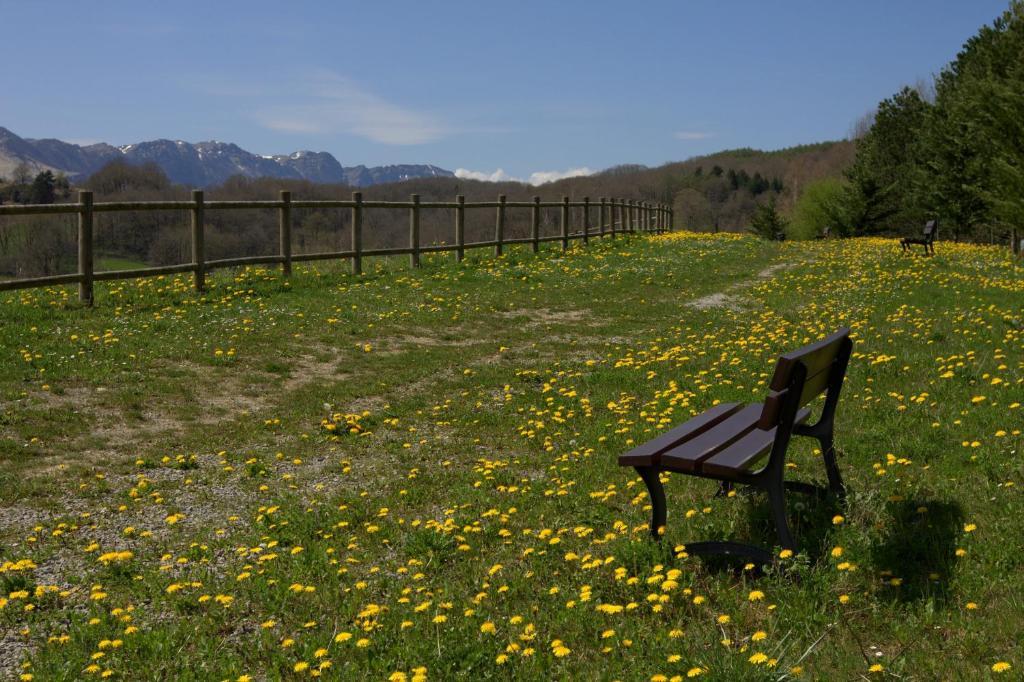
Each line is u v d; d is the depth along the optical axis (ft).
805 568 11.00
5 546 14.52
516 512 15.44
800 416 14.74
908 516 13.25
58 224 127.54
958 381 21.84
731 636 10.05
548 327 36.63
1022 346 26.22
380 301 41.09
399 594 12.09
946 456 15.90
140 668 10.20
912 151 152.56
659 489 12.50
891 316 34.73
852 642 9.65
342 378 27.50
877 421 18.98
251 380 26.61
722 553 11.85
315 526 15.31
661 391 24.26
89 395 23.82
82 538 14.98
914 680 8.70
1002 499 13.41
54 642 10.87
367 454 20.21
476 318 38.29
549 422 22.20
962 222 116.57
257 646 10.67
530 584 12.16
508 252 63.57
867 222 163.84
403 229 170.09
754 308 41.57
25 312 32.81
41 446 19.86
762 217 212.02
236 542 14.78
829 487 14.40
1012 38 77.71
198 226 39.96
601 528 14.29
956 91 107.86
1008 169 71.41
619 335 35.06
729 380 24.53
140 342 29.73
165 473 18.71
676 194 392.47
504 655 9.62
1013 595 10.22
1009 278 48.03
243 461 19.62
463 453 20.07
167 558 13.96
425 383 27.25
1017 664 8.69
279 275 45.57
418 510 16.29
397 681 9.10
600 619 10.78
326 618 11.57
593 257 63.46
